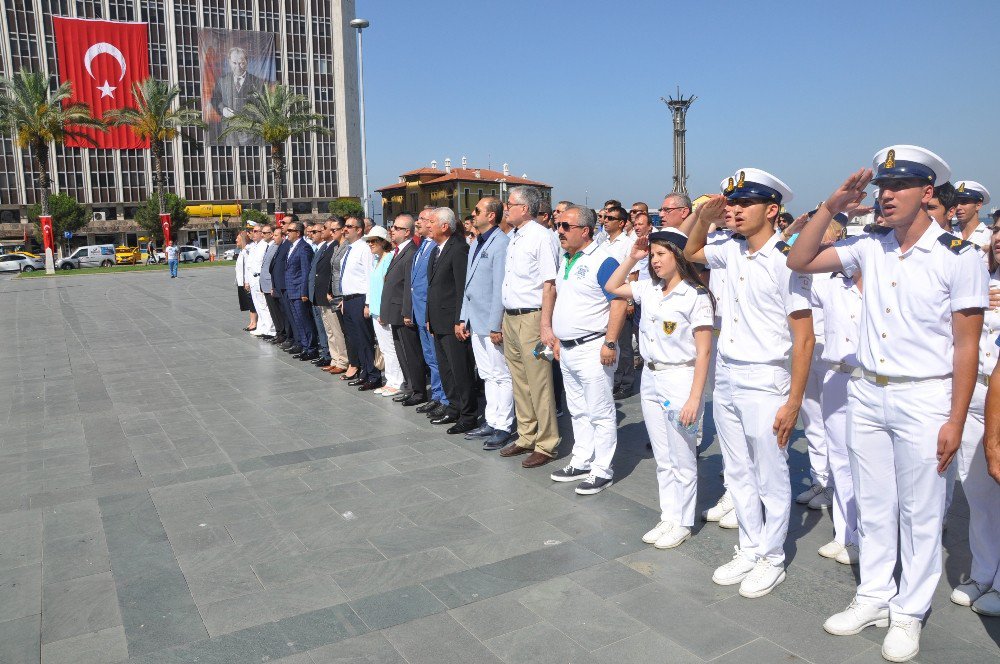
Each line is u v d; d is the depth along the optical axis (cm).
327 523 445
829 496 453
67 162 6106
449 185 6362
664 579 364
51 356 1091
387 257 779
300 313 991
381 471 539
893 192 272
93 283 2745
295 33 6938
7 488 518
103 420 703
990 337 322
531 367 533
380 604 345
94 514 466
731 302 342
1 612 348
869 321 295
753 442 339
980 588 332
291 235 1005
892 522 311
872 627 315
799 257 300
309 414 712
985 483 323
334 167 7344
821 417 438
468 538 418
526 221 537
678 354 381
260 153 6969
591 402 478
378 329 791
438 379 696
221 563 394
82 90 5872
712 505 464
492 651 304
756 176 321
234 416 709
